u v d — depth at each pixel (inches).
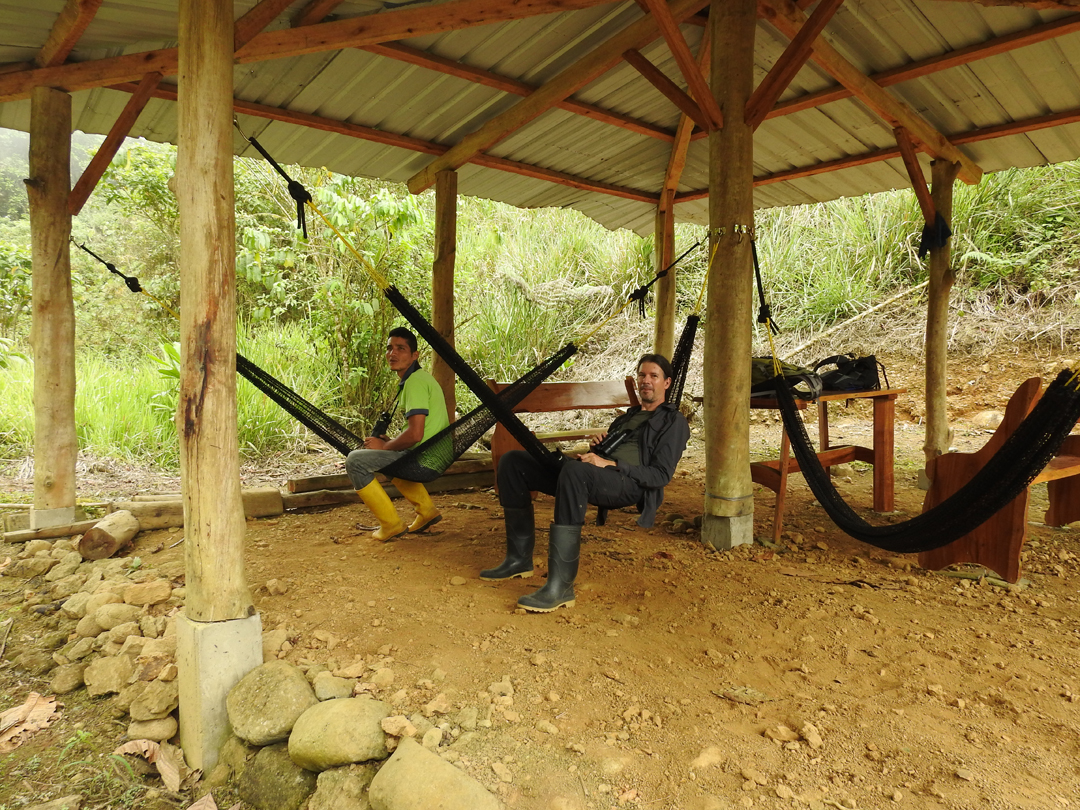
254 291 368.2
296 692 88.5
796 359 361.7
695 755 77.5
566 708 86.6
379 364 322.0
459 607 115.6
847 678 93.4
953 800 68.9
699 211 300.2
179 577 131.3
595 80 187.0
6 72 152.6
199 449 88.7
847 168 252.1
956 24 161.9
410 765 73.9
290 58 166.2
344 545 155.5
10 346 298.8
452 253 223.1
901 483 214.1
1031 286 335.6
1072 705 84.8
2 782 90.0
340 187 333.7
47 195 154.4
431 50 167.9
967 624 108.3
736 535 147.6
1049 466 134.8
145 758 92.7
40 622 126.8
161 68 147.6
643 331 394.6
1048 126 204.7
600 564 137.3
